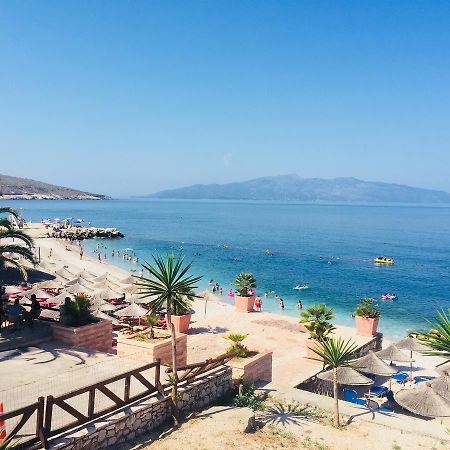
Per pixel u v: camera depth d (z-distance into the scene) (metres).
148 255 86.50
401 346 23.50
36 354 15.23
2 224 20.17
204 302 41.34
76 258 72.56
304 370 19.56
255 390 15.72
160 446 11.06
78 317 17.27
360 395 20.41
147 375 13.69
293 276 66.12
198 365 13.79
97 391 12.35
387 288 58.28
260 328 26.47
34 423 10.30
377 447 12.38
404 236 144.75
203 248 101.94
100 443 10.37
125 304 35.78
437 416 14.81
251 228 169.25
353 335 25.59
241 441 11.75
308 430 13.09
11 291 34.25
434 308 46.31
